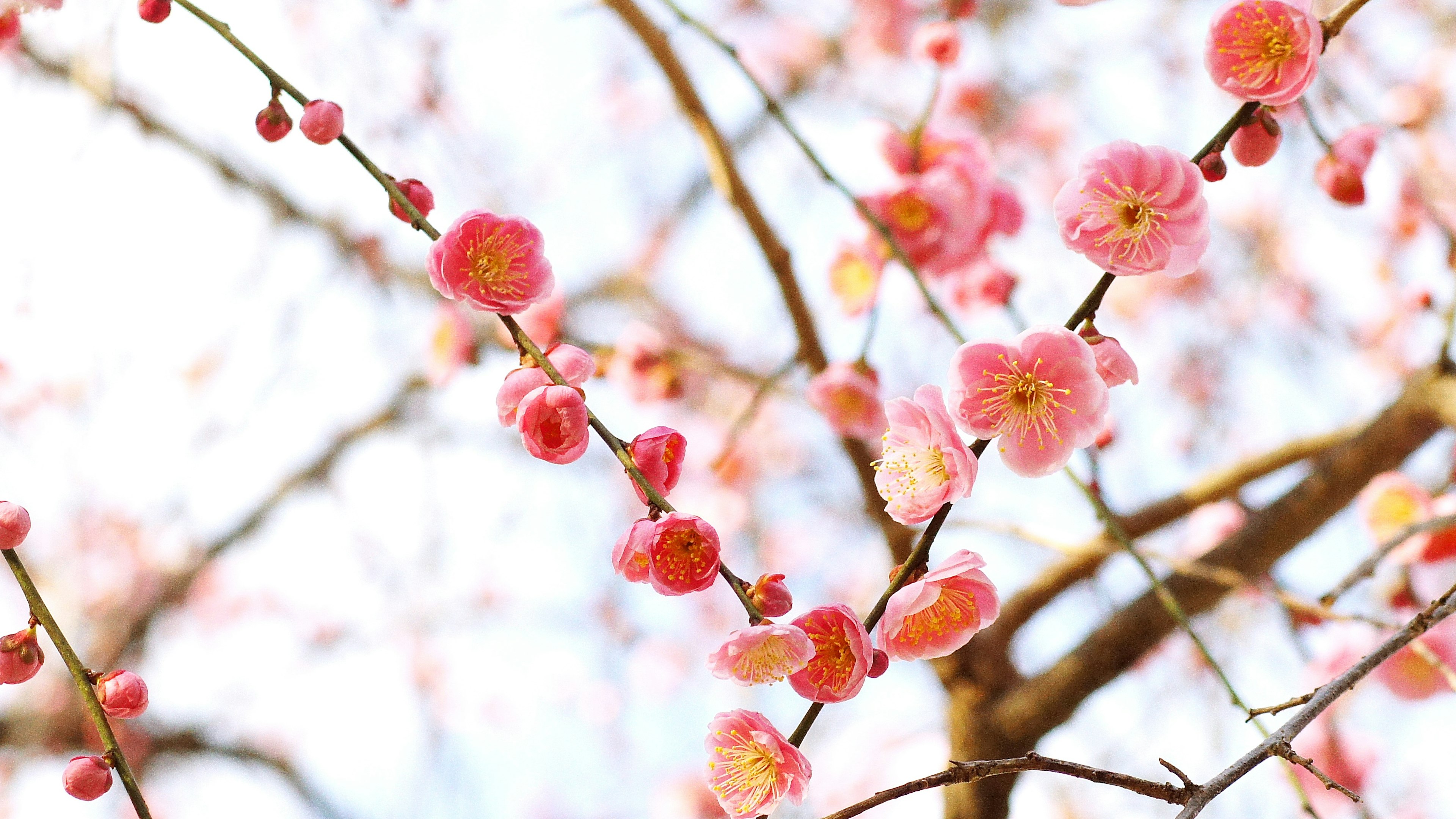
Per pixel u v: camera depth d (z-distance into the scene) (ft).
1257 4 2.48
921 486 2.44
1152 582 2.75
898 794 2.41
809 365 3.31
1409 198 4.09
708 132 3.23
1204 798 2.42
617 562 2.42
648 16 3.18
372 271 5.14
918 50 3.28
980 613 2.46
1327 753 3.59
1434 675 3.10
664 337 4.83
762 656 2.39
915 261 3.21
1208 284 5.64
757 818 2.43
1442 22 4.95
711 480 5.67
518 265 2.52
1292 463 3.30
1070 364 2.45
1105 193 2.47
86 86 3.34
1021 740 3.15
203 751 5.72
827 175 2.92
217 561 5.94
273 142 2.56
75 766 2.43
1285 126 4.08
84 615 5.49
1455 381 3.03
